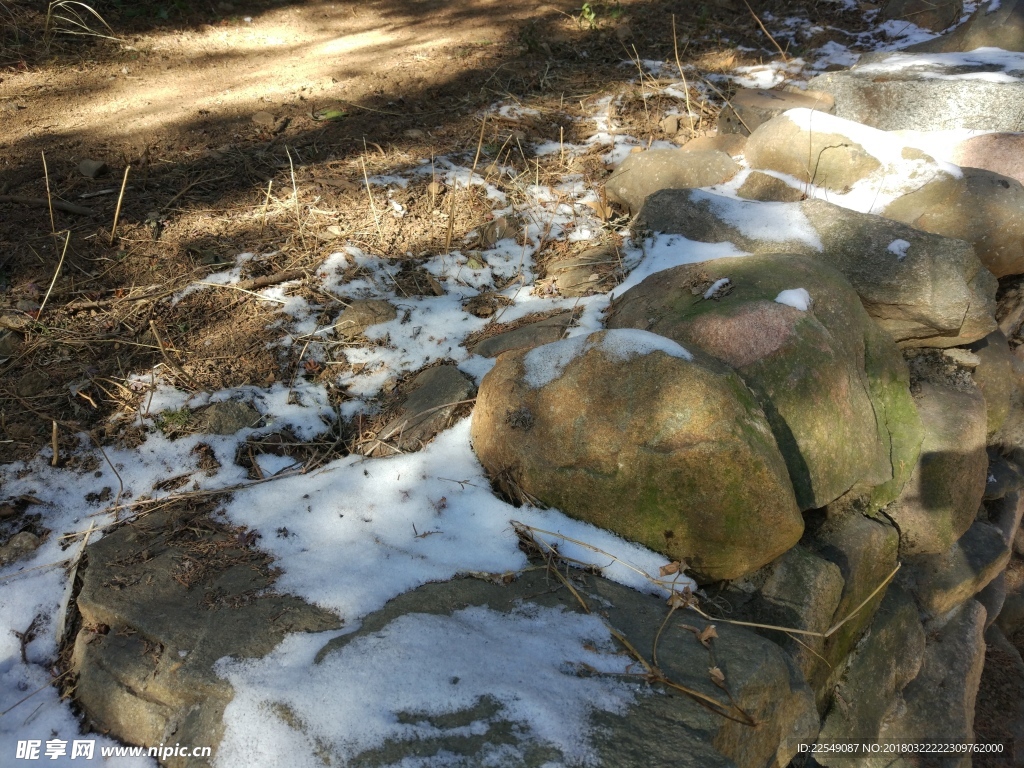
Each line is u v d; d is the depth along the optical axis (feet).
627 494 8.03
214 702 6.43
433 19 22.33
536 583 7.70
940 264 10.89
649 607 7.51
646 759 5.78
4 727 6.84
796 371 9.09
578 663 6.68
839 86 16.42
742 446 7.62
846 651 9.99
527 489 8.54
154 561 7.90
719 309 9.57
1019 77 15.37
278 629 7.00
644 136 16.21
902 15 22.31
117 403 9.74
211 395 9.92
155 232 12.32
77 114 15.47
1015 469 13.67
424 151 15.08
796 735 7.32
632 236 12.85
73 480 8.85
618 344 8.36
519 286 11.98
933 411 11.24
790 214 12.07
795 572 8.52
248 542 8.13
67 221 12.35
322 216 13.03
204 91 16.97
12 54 17.31
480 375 10.22
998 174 12.83
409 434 9.46
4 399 9.66
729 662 6.79
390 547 8.08
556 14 22.76
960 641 12.09
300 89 17.29
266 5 22.59
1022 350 14.46
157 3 20.97
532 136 16.01
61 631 7.59
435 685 6.25
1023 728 13.91
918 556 11.42
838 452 9.23
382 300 11.41
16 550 8.11
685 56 20.11
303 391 10.18
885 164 13.07
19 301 10.80
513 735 5.88
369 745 5.80
